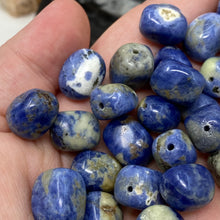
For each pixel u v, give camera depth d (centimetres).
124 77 18
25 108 16
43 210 15
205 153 18
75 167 17
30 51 18
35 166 17
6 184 15
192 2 21
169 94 17
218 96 19
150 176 16
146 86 19
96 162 17
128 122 17
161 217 15
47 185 15
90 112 18
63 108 19
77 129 17
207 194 15
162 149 17
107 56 21
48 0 26
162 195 16
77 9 19
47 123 17
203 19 19
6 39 26
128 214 17
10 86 18
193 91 17
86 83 18
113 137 17
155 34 19
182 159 16
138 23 21
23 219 15
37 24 19
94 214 16
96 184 17
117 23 21
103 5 25
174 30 19
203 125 17
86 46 20
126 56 18
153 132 18
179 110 18
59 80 19
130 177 16
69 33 19
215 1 21
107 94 17
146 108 18
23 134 17
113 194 17
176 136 17
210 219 17
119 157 17
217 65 18
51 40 19
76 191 15
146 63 18
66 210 15
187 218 17
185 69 17
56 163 18
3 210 15
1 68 18
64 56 19
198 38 19
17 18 27
